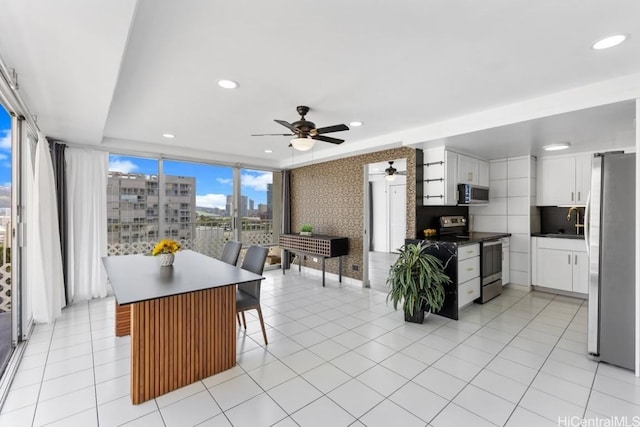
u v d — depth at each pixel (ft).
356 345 9.32
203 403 6.57
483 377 7.52
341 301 13.88
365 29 5.73
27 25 4.75
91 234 13.61
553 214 16.19
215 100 9.33
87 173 13.51
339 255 16.69
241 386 7.20
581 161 14.60
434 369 7.90
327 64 7.11
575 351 8.89
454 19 5.42
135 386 6.54
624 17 5.34
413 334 10.15
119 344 9.29
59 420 5.99
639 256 7.50
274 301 13.87
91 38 5.17
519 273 15.56
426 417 6.08
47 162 10.66
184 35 5.88
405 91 8.71
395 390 7.00
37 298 10.53
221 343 7.83
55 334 9.96
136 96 8.98
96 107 8.61
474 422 5.92
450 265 11.75
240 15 5.26
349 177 17.43
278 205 21.91
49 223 10.71
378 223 28.60
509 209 15.88
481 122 10.55
